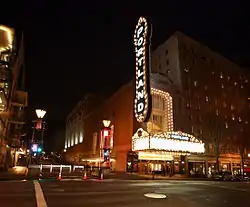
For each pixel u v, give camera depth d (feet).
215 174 142.31
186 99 177.88
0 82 87.81
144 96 121.90
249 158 203.51
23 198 39.37
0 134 110.93
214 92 200.44
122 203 38.22
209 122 187.21
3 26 90.02
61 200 38.83
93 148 234.99
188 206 38.45
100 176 92.53
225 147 191.11
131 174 132.77
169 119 162.81
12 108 132.36
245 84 230.27
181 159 159.12
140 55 128.88
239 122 209.56
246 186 87.30
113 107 192.03
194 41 201.87
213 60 210.18
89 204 36.45
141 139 134.82
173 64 188.55
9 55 97.86
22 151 182.19
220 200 47.01
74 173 109.40
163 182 87.97
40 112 90.94
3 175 82.23
